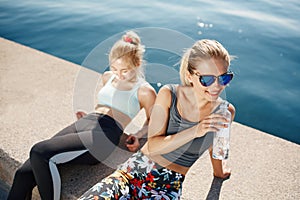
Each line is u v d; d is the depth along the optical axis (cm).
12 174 258
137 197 207
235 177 247
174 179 206
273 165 259
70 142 224
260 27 557
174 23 568
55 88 345
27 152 258
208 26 559
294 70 455
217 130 198
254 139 288
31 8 622
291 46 505
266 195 232
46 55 413
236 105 404
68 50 507
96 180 238
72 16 595
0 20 575
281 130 370
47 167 213
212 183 241
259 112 394
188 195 230
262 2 663
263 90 424
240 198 229
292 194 234
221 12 613
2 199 257
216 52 192
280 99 411
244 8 633
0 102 319
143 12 612
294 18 590
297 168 258
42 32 547
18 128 285
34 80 358
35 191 245
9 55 408
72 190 229
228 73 194
